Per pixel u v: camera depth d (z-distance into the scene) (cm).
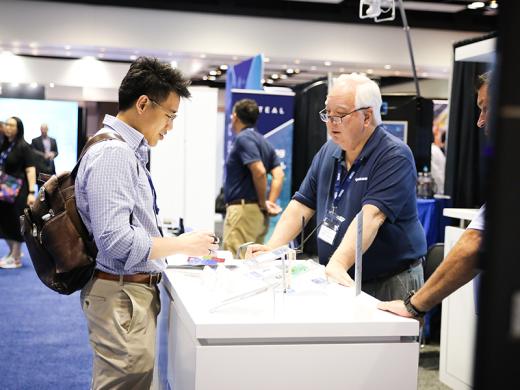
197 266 224
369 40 966
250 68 629
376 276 227
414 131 477
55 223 176
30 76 1029
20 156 653
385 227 220
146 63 185
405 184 216
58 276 182
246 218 485
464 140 415
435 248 308
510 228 50
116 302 181
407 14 963
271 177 530
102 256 181
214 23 923
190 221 511
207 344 149
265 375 150
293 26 946
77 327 451
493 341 51
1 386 328
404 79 1209
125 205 169
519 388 50
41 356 382
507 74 50
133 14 900
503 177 50
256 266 203
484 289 51
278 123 582
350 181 227
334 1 925
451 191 421
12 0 871
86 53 963
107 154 170
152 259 173
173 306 192
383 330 156
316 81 571
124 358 180
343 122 218
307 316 158
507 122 50
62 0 876
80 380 342
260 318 154
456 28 977
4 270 655
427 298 159
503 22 50
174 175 507
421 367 366
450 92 418
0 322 458
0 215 656
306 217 258
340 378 154
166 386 215
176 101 188
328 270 202
